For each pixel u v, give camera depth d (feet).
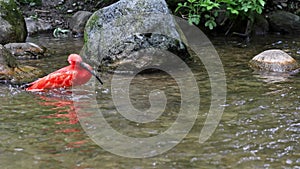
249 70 35.53
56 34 54.70
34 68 34.45
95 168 17.37
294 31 55.06
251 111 24.81
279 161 18.20
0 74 31.76
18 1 63.00
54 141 20.22
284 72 34.99
